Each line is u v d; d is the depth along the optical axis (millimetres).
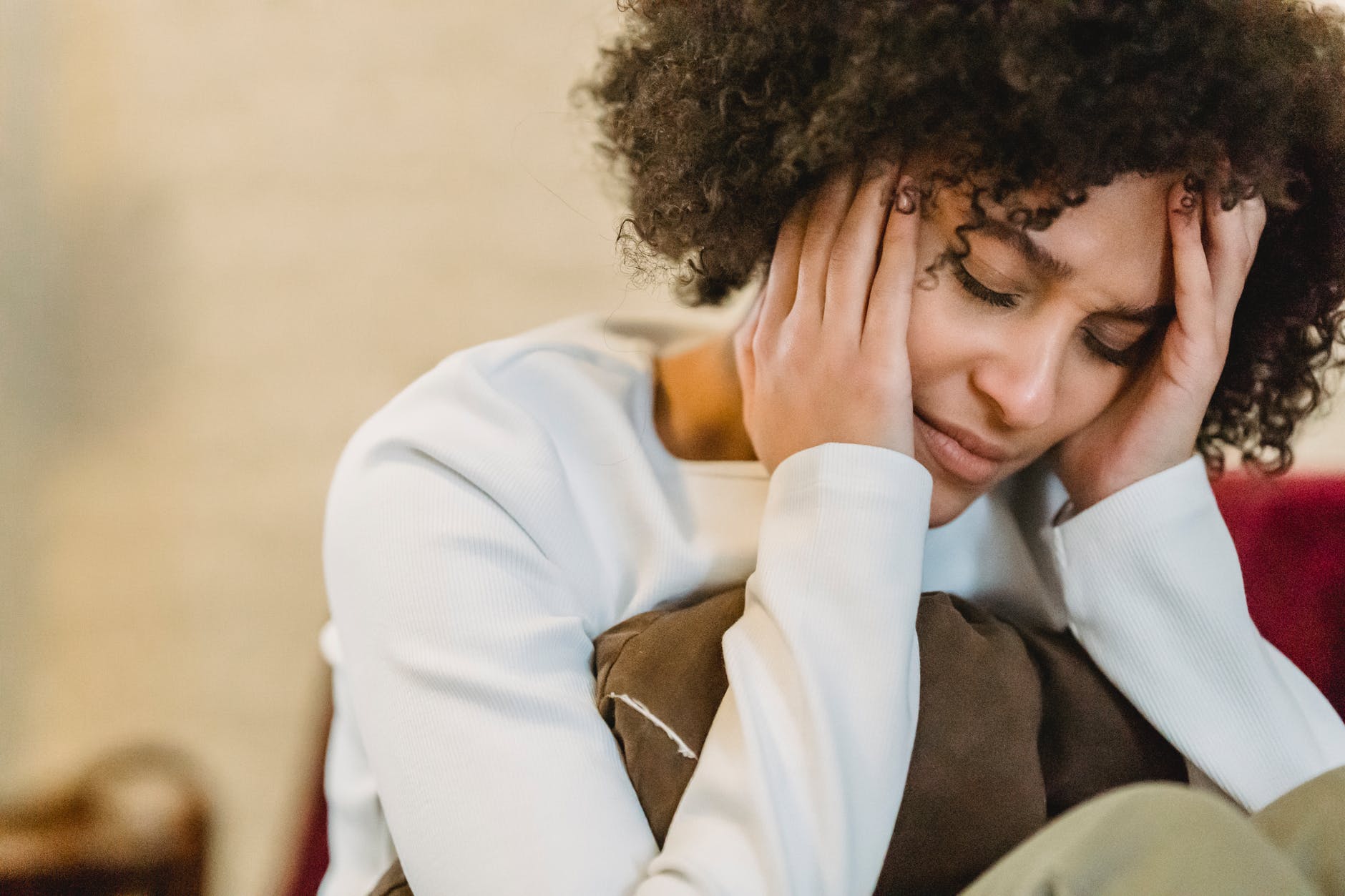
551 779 609
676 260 742
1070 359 673
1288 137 654
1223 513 996
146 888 1404
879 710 588
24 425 1535
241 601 1537
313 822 1059
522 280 1428
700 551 765
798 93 642
